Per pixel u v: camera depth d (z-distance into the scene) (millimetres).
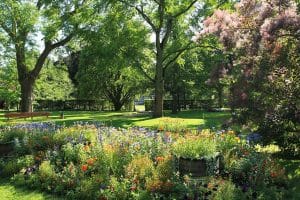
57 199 8664
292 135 11320
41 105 52250
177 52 29266
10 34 31000
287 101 10570
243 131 12305
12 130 12953
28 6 30141
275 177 8781
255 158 9094
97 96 47875
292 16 9664
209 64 38750
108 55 27672
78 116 33688
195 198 7547
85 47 31875
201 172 8945
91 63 38375
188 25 28750
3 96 38531
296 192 8516
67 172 9531
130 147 10164
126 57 28203
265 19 10266
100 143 10562
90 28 29438
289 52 10234
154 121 24359
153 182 8258
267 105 10805
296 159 11570
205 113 35094
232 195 7473
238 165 8938
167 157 9055
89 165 9617
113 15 28500
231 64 11695
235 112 11469
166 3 27766
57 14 30812
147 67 32500
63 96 52688
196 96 44562
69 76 53719
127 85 44656
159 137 10727
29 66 35688
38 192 9203
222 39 11266
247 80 10742
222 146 10062
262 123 11031
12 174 10695
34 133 12945
